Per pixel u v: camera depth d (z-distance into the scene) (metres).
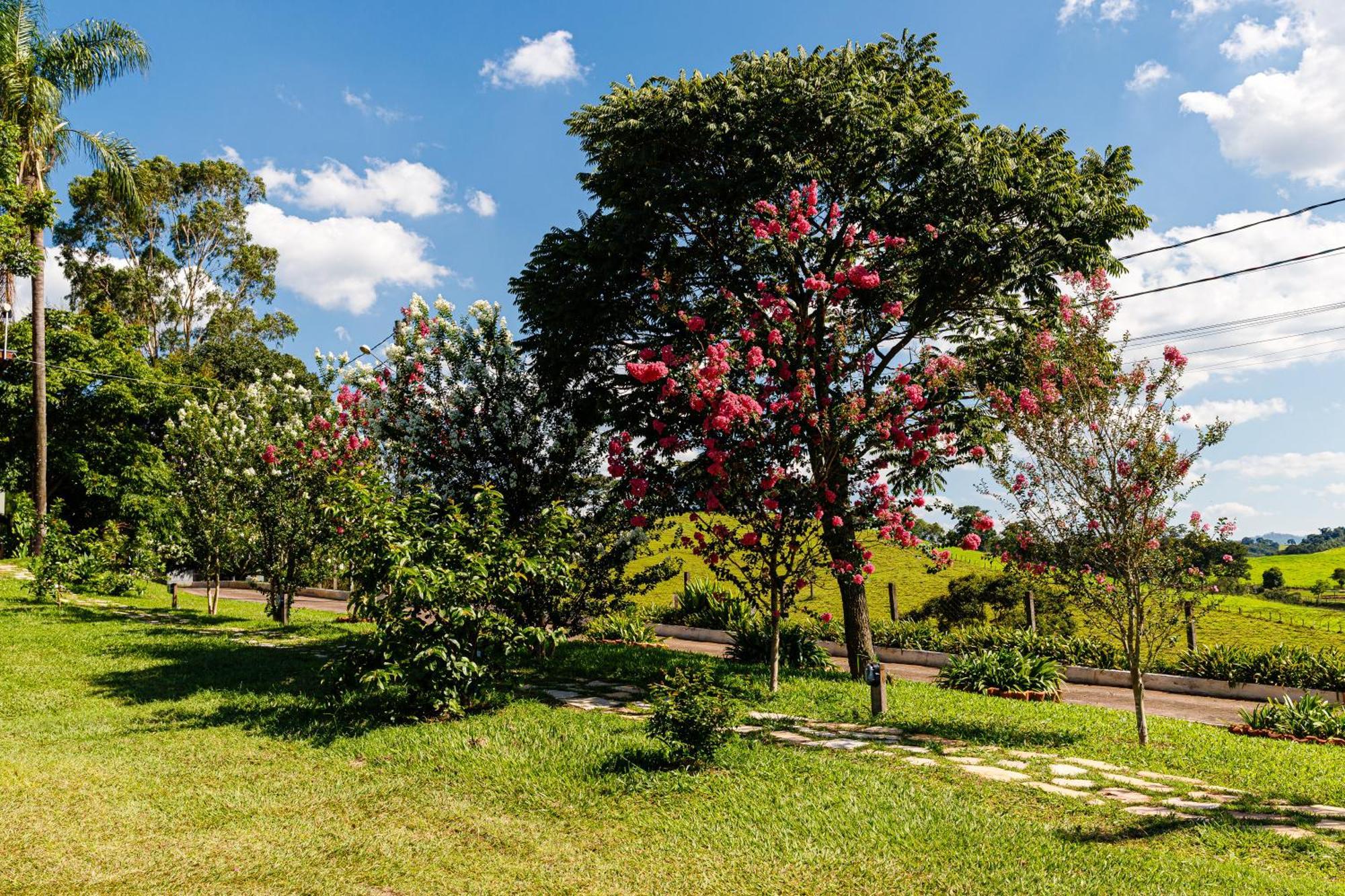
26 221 20.27
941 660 19.02
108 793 6.95
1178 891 5.03
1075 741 9.52
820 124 12.14
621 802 6.74
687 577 23.39
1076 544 9.58
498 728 8.84
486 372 14.41
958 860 5.58
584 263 12.79
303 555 18.27
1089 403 9.38
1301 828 6.39
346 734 8.75
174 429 19.34
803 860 5.59
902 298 13.49
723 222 12.95
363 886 5.28
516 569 10.23
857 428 11.16
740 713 9.86
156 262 41.72
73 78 23.52
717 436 11.01
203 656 13.33
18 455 27.41
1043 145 13.33
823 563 11.77
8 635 14.42
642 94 12.81
